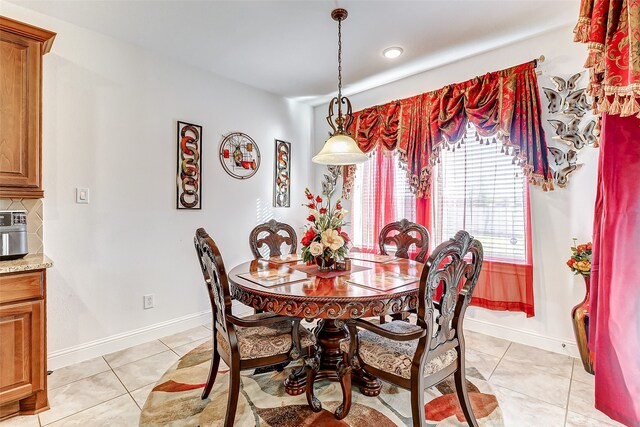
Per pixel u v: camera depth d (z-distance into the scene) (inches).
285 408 71.7
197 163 122.1
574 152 95.2
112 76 100.9
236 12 88.2
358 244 149.2
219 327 69.0
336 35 100.2
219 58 115.4
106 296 99.7
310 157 169.3
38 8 85.4
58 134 90.4
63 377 84.9
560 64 97.7
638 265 63.4
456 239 56.5
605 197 67.7
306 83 138.6
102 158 98.7
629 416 64.2
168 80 114.3
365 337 67.8
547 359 94.3
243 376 85.4
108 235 100.1
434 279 53.8
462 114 112.5
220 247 130.3
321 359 81.4
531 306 102.2
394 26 95.3
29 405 70.0
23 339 68.8
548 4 85.2
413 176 125.4
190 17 90.6
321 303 59.6
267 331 70.4
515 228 105.7
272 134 150.6
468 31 98.2
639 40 49.9
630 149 64.3
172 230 115.6
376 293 61.5
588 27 56.1
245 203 139.4
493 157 109.9
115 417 68.7
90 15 89.1
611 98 56.6
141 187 107.5
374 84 140.3
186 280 119.5
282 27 95.8
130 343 104.3
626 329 64.6
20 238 74.5
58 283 90.7
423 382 55.5
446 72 121.7
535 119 99.0
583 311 86.4
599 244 72.8
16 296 67.8
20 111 74.4
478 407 71.8
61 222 91.0
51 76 89.2
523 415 69.0
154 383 82.0
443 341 58.9
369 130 140.9
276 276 75.5
